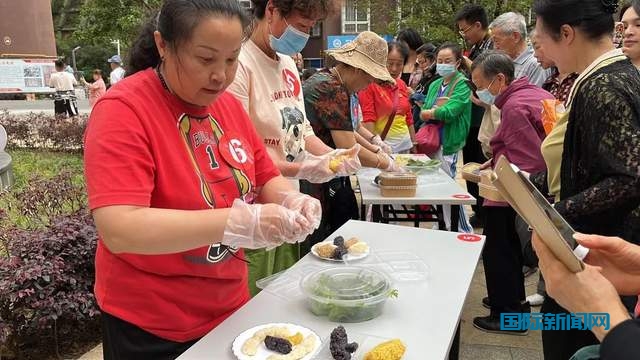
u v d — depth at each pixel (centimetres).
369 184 288
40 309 229
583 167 146
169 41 107
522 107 238
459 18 445
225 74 110
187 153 118
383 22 1112
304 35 178
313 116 242
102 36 962
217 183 123
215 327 127
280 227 106
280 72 191
